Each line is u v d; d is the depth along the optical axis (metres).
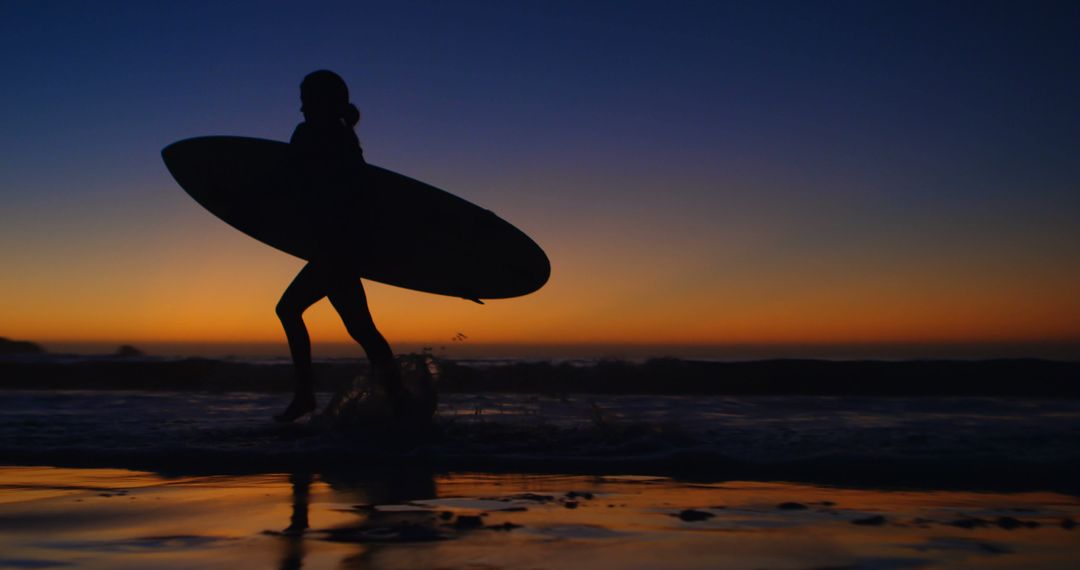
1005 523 1.94
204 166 4.58
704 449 3.15
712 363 7.38
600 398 6.18
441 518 2.01
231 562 1.53
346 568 1.48
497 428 3.87
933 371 6.88
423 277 4.65
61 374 8.11
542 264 4.71
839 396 6.53
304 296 3.94
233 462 3.15
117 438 3.71
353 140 3.99
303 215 4.27
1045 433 3.73
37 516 2.05
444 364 7.40
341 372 7.89
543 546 1.68
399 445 3.45
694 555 1.61
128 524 1.93
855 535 1.81
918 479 2.71
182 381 7.89
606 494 2.43
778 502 2.29
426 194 4.42
